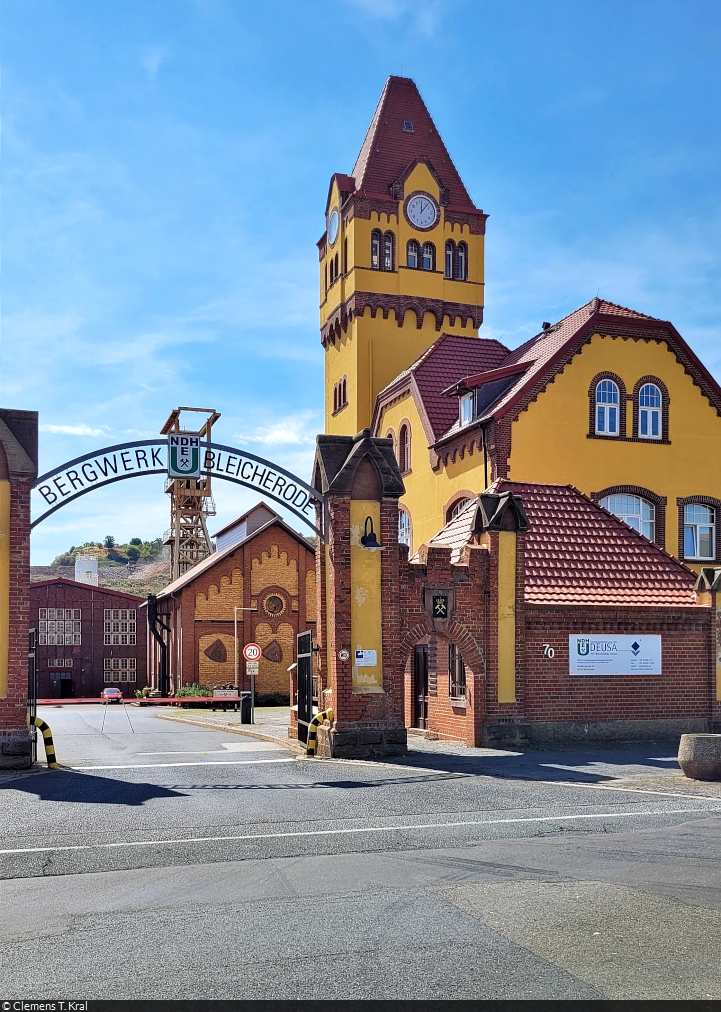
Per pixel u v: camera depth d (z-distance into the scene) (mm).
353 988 6215
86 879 9078
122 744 23375
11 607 17188
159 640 65125
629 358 32844
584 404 32188
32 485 17578
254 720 34875
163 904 8156
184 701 48000
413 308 50125
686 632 22219
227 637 56500
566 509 24734
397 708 19094
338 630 18953
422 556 20375
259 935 7277
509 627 20688
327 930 7383
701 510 33500
